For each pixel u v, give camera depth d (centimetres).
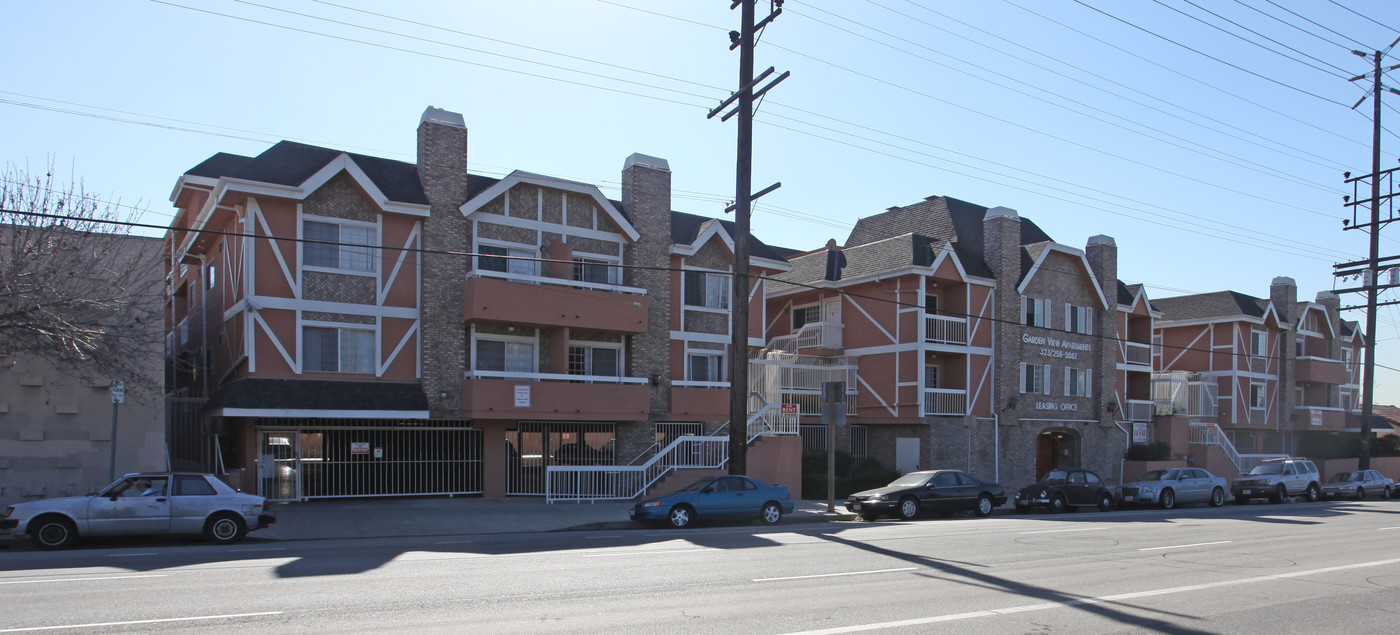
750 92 2172
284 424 2269
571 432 2680
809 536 1808
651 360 2792
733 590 1106
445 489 2455
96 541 1606
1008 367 3519
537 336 2614
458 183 2475
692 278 2984
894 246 3488
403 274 2403
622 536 1809
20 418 1900
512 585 1120
